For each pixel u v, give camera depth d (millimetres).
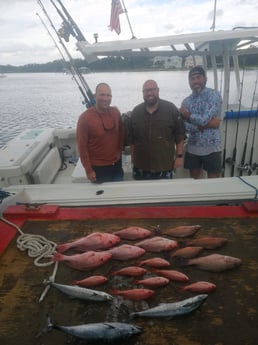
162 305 1508
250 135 4609
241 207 2301
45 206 2408
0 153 3941
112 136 3512
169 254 1939
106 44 3266
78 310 1549
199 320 1447
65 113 15133
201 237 2039
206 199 2480
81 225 2234
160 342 1351
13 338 1403
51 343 1381
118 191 2658
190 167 4051
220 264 1750
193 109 3752
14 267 1854
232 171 4633
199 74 3594
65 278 1778
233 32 3262
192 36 3252
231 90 4840
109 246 2002
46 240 2062
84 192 2682
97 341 1374
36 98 22000
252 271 1734
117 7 3250
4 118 13859
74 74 4363
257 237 2004
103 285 1722
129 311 1529
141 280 1715
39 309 1558
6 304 1592
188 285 1662
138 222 2234
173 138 3605
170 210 2330
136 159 3682
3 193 2541
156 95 3350
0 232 2166
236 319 1439
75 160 5152
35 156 3930
